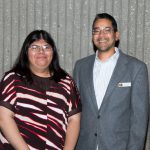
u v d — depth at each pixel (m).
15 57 3.74
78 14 3.68
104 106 2.88
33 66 2.80
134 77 2.88
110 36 2.93
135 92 2.86
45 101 2.73
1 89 2.74
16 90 2.71
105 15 2.97
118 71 2.92
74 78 3.16
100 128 2.88
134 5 3.65
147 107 2.89
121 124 2.88
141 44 3.68
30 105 2.69
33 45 2.76
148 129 3.65
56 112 2.75
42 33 2.80
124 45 3.69
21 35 3.72
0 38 3.73
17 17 3.70
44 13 3.69
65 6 3.68
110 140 2.86
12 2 3.69
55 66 2.90
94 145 2.92
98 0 3.66
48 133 2.71
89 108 2.93
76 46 3.71
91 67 3.03
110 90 2.88
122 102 2.87
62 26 3.70
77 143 3.04
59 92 2.80
